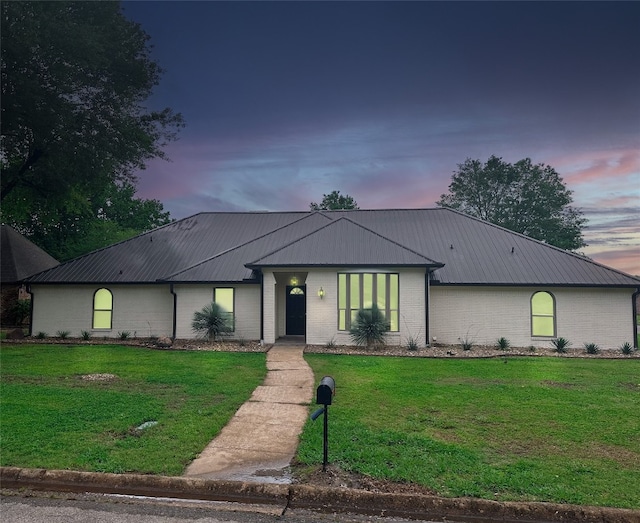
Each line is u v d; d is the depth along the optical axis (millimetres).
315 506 4609
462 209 48812
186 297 17797
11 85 16453
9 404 8016
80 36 16766
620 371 12188
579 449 6082
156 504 4648
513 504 4402
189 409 7883
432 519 4359
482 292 17078
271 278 16562
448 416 7574
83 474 5102
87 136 18922
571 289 16625
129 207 43938
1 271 23625
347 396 8922
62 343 17016
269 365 12414
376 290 16141
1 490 4941
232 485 4883
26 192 22250
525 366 12805
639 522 4191
